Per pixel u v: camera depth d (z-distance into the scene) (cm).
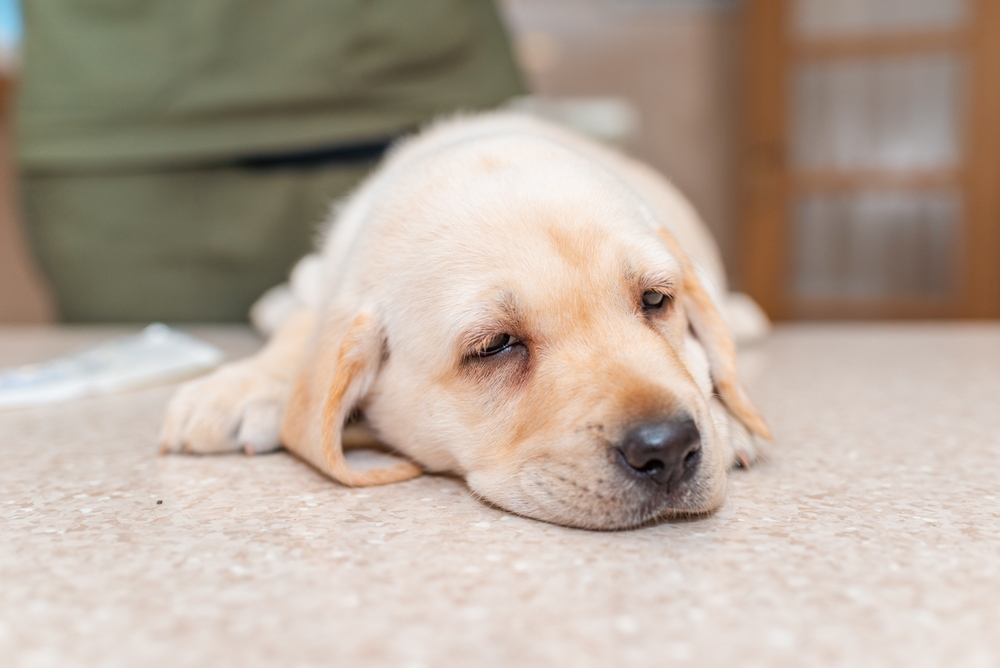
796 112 159
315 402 44
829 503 40
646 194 56
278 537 38
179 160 83
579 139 61
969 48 150
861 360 65
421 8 80
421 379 45
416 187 48
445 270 44
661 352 42
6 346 75
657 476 39
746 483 43
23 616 34
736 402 45
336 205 61
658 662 32
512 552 37
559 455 41
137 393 58
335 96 82
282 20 81
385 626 33
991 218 153
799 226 164
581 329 43
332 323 46
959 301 157
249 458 46
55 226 86
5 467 45
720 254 175
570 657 32
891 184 156
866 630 33
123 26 83
